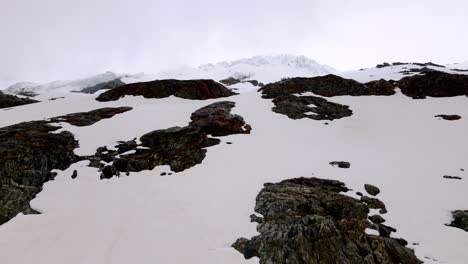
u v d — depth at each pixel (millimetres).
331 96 40594
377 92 41062
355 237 13242
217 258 12445
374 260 12148
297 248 12422
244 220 14914
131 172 21297
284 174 19766
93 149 24453
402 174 19844
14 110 38469
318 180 18938
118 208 16844
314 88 42125
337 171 20234
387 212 15633
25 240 14430
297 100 36781
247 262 12195
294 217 14344
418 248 13023
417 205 16281
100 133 27547
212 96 46562
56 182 20406
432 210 15812
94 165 22250
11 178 19562
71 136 26531
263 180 18984
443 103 35406
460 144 24688
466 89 37938
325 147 24719
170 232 14258
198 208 16203
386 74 56031
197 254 12711
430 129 28469
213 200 16938
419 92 39375
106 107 37906
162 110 34562
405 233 14000
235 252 12750
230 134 27406
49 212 17016
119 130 28219
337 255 12258
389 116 32875
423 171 20266
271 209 15352
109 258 12688
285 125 29875
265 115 32719
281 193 16719
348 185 18344
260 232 13797
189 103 40125
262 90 44156
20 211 17469
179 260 12391
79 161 22766
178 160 22250
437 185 18375
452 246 13102
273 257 12234
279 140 26047
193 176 20109
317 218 13703
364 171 20281
